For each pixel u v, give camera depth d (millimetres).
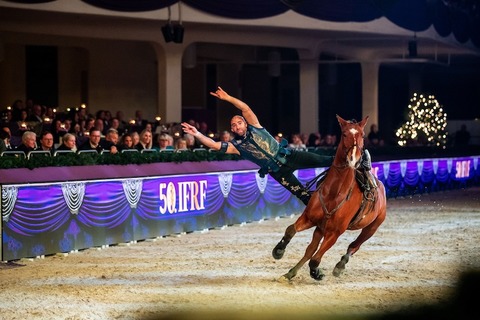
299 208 18641
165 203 14719
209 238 14578
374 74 31922
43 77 27234
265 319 7977
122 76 27953
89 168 14047
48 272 11141
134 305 9016
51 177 13164
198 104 31750
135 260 12164
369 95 32000
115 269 11367
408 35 28016
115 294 9633
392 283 10367
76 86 27844
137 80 28297
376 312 8547
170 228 14852
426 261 12094
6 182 12359
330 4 25844
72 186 12945
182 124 10141
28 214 12234
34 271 11219
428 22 28641
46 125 19031
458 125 36062
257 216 17188
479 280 6824
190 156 16562
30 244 12273
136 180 14109
